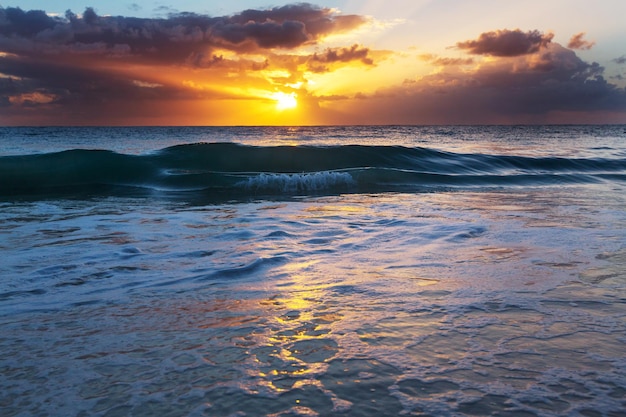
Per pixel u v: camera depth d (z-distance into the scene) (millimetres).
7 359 2096
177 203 7836
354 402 1715
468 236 4805
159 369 1988
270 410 1669
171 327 2461
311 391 1797
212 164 12422
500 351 2123
